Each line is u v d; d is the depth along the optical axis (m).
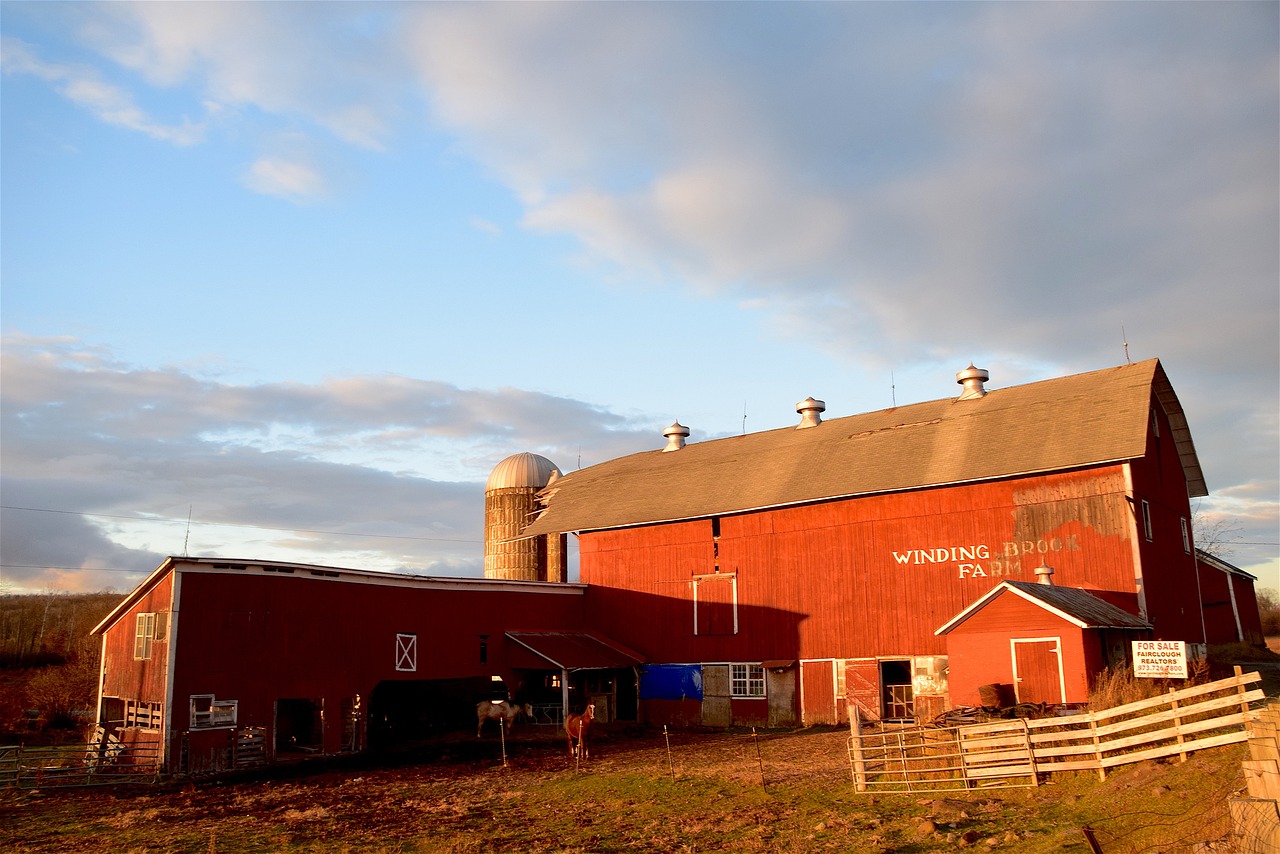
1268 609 66.00
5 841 17.09
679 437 43.94
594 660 34.38
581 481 43.44
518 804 19.30
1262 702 17.55
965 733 17.80
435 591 32.38
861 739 18.53
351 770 24.58
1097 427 28.73
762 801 17.94
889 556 31.48
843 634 31.98
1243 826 10.48
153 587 26.53
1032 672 23.92
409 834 16.80
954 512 30.39
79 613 65.00
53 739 35.72
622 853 14.83
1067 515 28.22
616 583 38.16
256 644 26.39
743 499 35.09
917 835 14.45
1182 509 32.28
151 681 25.62
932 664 29.95
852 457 34.16
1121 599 26.88
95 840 16.95
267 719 26.25
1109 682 20.16
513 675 34.56
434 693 35.81
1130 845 12.22
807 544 33.44
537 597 36.50
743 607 34.53
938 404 35.50
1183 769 14.68
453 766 24.88
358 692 28.88
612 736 31.20
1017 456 29.42
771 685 33.34
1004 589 24.53
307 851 15.67
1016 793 16.20
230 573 26.16
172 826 17.97
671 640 36.09
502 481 47.09
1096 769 16.03
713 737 30.27
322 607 28.34
